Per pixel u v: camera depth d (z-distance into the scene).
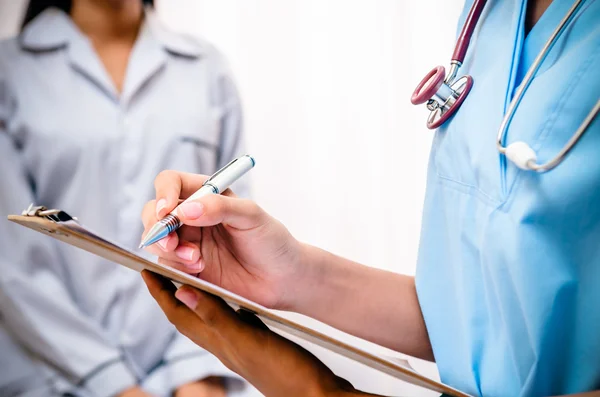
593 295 0.44
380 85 1.41
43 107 1.19
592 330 0.44
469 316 0.53
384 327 0.66
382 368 0.42
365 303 0.65
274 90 1.35
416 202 1.42
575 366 0.45
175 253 0.53
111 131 1.21
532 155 0.44
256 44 1.34
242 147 1.33
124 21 1.24
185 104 1.26
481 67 0.58
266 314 0.40
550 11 0.52
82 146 1.19
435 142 0.62
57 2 1.23
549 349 0.46
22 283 1.15
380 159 1.41
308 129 1.38
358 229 1.40
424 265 0.62
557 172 0.44
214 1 1.31
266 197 1.35
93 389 1.17
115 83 1.23
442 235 0.59
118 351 1.19
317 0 1.38
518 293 0.46
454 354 0.58
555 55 0.49
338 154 1.39
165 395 1.19
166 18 1.29
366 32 1.40
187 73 1.28
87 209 1.19
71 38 1.22
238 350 0.48
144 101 1.23
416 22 1.42
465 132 0.55
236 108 1.32
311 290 0.63
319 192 1.38
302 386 0.47
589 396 0.39
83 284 1.18
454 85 0.59
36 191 1.18
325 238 1.38
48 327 1.16
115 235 1.20
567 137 0.45
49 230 0.38
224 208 0.51
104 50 1.23
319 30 1.38
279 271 0.60
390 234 1.41
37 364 1.16
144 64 1.24
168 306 0.49
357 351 0.39
